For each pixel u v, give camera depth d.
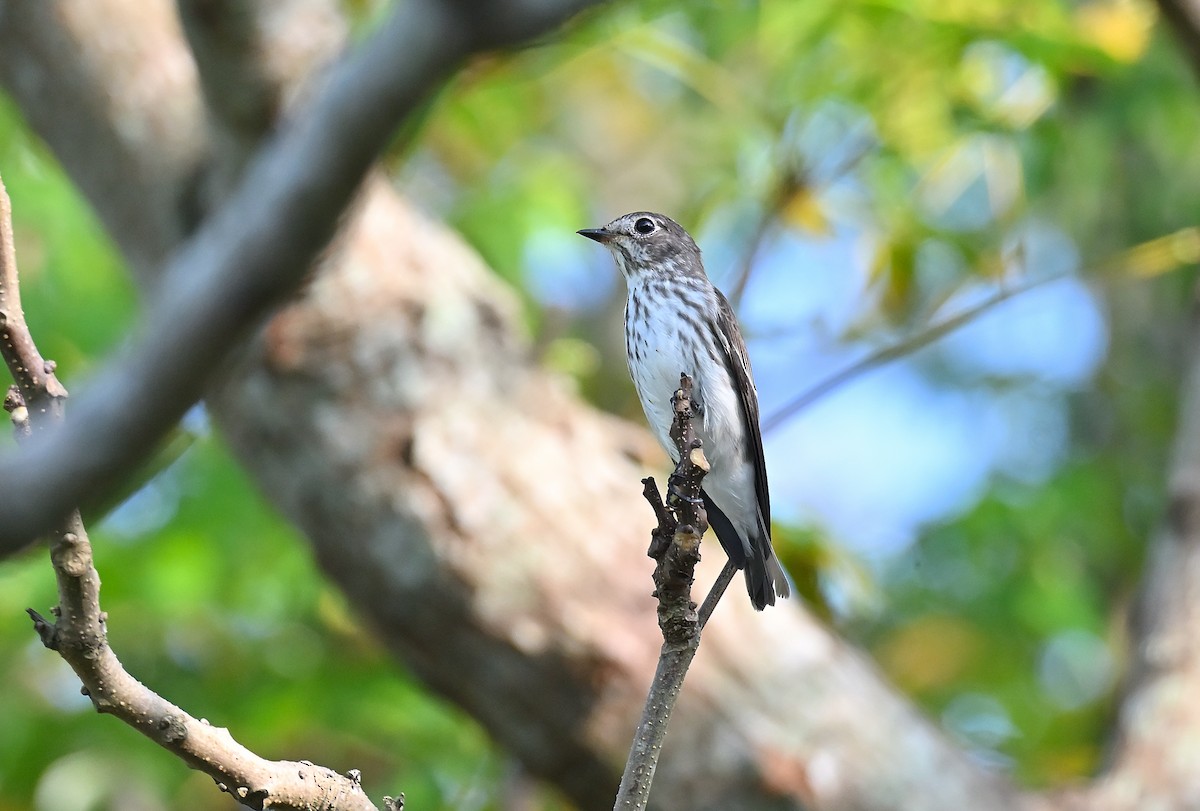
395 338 9.38
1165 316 16.41
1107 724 11.41
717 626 9.42
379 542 9.30
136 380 2.93
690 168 17.05
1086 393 16.97
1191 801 9.84
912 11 12.09
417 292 9.48
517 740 9.42
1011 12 12.10
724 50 13.48
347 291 9.30
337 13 7.96
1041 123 13.30
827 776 9.19
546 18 2.82
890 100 12.46
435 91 3.04
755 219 14.86
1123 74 12.79
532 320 13.98
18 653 12.70
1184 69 13.45
